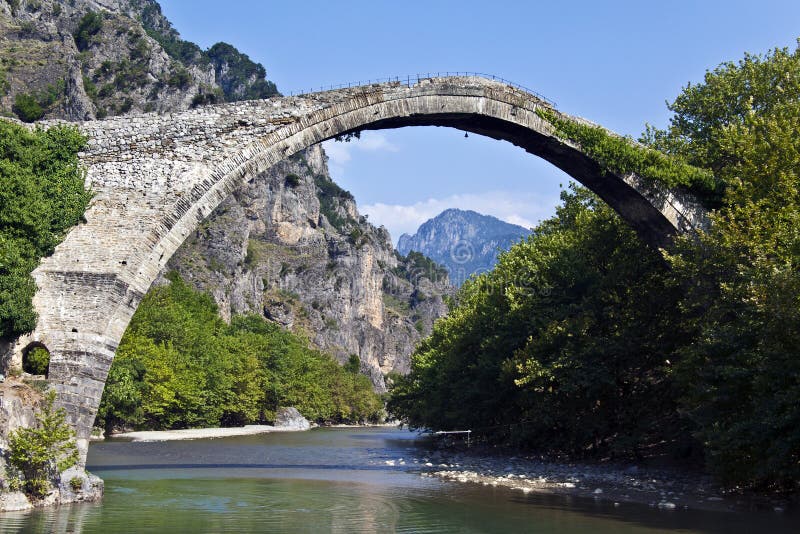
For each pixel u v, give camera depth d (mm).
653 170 34719
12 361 26172
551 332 36969
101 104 165625
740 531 19797
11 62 147625
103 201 28344
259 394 98812
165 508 23297
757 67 38906
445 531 20031
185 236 28906
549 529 20281
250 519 21578
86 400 25953
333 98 31984
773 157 28297
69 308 26656
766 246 25750
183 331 79062
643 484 30016
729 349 24172
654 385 37875
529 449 45281
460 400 48812
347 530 20078
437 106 33625
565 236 44281
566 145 35188
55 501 23344
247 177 30219
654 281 37344
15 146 27234
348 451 52156
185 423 79938
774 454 22047
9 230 26453
